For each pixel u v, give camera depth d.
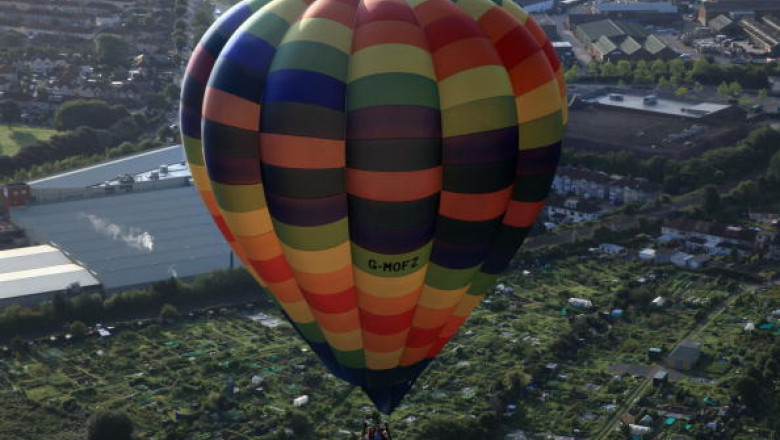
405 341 118.69
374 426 111.19
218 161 109.69
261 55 107.19
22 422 197.75
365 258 110.44
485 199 109.00
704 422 197.50
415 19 106.50
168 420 198.75
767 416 198.88
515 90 109.38
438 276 113.88
